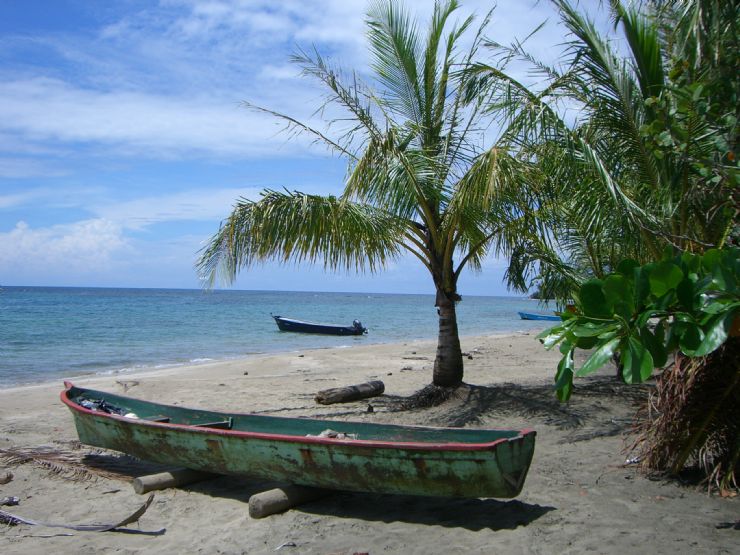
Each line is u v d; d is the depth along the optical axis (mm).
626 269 3438
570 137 7031
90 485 6512
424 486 4902
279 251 9172
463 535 4766
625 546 4340
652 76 6367
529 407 8961
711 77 5379
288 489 5605
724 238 5754
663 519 4773
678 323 3191
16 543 5043
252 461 5680
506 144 8117
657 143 5309
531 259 10328
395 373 15289
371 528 5051
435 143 9664
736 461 5289
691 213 6496
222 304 80750
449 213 9078
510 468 4703
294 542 4832
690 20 5879
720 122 5008
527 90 7602
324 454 5234
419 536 4820
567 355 3369
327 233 8961
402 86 9594
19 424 9602
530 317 48062
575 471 6129
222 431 5762
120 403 7941
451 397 9656
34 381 15570
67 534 5234
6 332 29578
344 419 9195
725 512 4867
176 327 34781
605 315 3236
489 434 5207
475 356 18719
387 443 4926
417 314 60219
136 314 48656
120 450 6750
